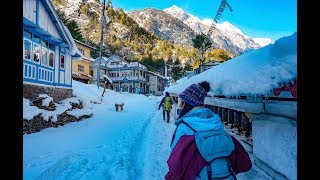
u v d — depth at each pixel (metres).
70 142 8.19
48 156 6.30
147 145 8.02
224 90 1.98
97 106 21.70
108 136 9.59
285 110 2.08
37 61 12.60
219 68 2.51
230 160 1.71
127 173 5.33
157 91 72.31
